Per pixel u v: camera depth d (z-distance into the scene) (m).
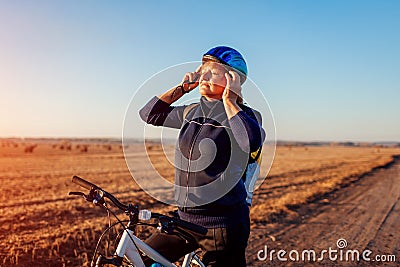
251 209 10.89
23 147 85.94
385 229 9.52
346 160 48.06
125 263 2.63
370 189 18.06
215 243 2.69
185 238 2.73
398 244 8.14
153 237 2.88
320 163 39.88
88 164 31.92
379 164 38.97
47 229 8.01
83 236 7.33
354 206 12.81
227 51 2.76
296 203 12.38
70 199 12.41
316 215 10.94
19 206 10.99
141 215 2.44
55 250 6.44
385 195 16.00
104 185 16.44
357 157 59.25
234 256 2.75
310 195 14.47
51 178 19.70
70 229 7.94
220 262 2.73
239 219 2.72
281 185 18.03
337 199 14.34
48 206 10.89
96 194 2.48
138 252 2.58
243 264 2.82
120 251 2.49
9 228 8.09
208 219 2.68
